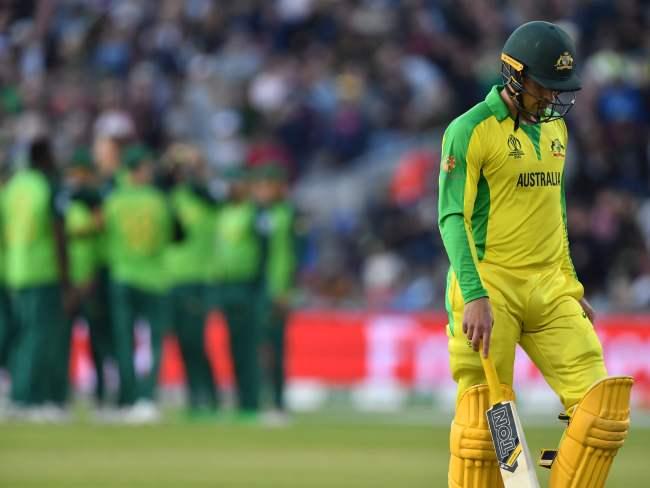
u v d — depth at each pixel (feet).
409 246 226.17
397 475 104.78
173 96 253.24
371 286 222.89
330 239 230.07
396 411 177.68
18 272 147.13
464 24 257.96
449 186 64.85
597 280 210.38
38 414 150.41
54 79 255.50
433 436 140.46
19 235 146.61
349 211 232.32
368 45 258.78
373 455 120.16
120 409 155.02
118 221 151.84
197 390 162.61
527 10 255.70
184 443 128.98
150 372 155.12
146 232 152.66
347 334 188.96
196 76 255.91
